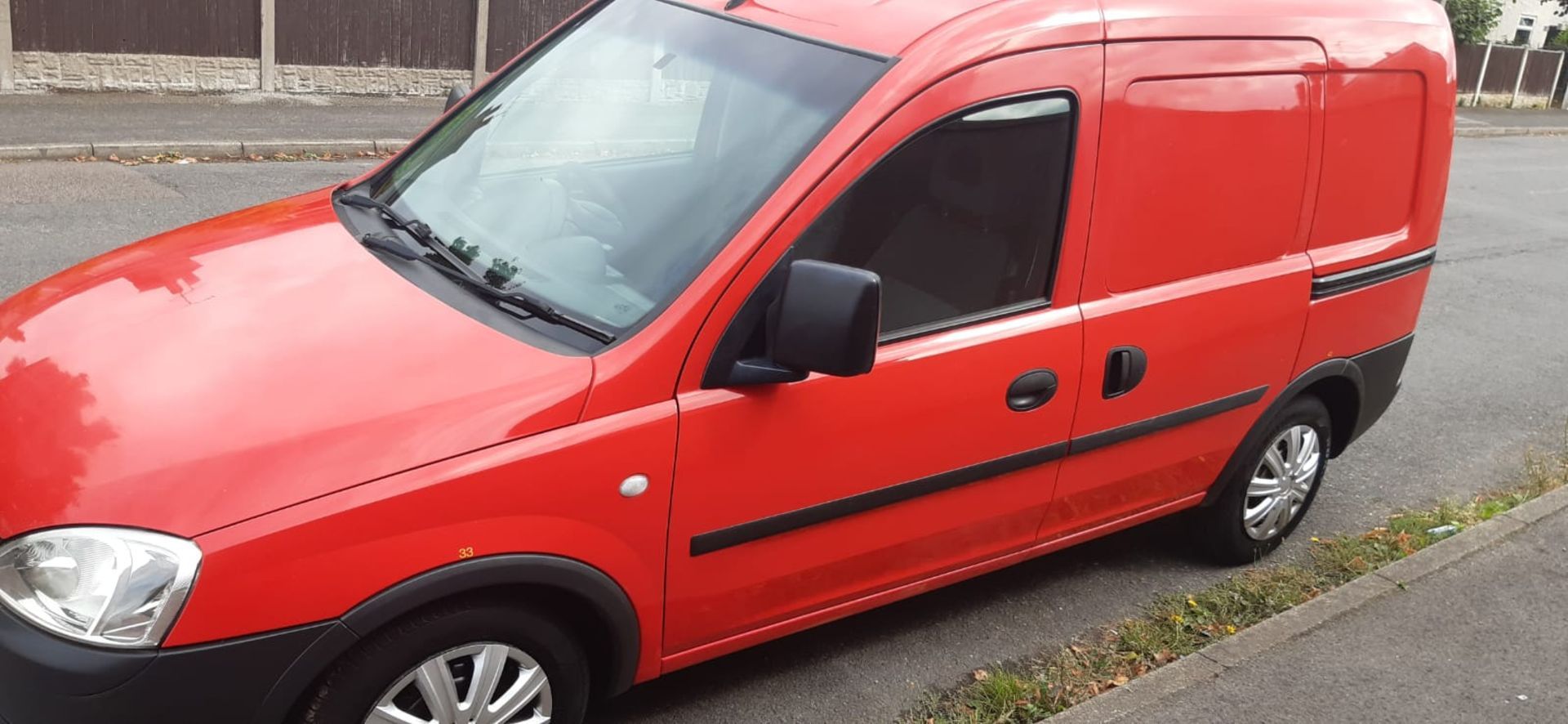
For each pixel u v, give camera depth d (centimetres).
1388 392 512
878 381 332
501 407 280
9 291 638
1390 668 414
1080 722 369
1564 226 1380
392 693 275
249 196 920
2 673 250
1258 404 449
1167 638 437
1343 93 437
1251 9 407
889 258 332
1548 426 714
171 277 331
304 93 1457
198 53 1377
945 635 429
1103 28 365
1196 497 458
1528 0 3762
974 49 340
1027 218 358
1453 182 1647
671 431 298
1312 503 533
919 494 355
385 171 407
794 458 323
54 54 1294
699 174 333
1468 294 1011
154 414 269
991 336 355
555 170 361
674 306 302
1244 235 420
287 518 254
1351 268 458
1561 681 416
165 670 246
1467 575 477
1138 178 380
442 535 268
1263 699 390
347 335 296
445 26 1538
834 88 334
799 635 417
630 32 393
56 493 255
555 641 298
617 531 296
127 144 1036
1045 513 401
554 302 315
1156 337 396
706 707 372
